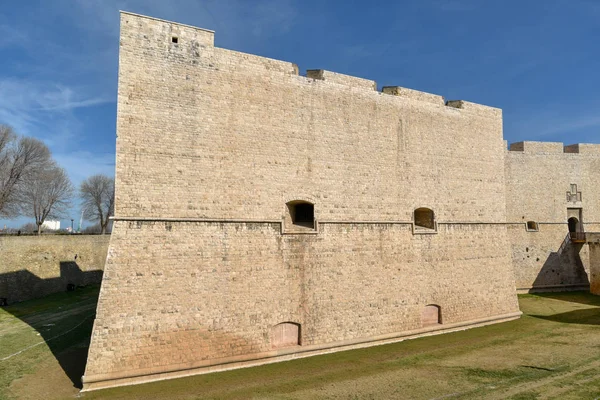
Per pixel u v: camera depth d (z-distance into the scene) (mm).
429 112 21547
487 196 23234
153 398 12523
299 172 17500
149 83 14977
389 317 19016
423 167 21016
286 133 17344
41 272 30297
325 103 18453
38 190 47812
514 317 23344
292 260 16969
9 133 42000
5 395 12742
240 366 15336
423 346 18172
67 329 20562
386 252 19375
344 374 14656
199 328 14852
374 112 19750
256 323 15891
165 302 14445
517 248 31578
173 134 15180
